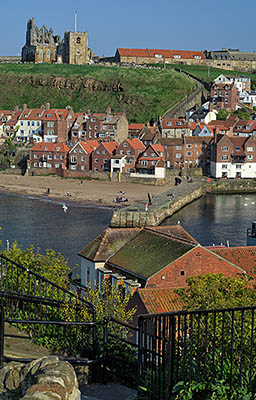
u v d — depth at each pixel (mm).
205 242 101562
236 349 21781
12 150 197375
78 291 58406
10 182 168625
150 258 55031
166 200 132625
